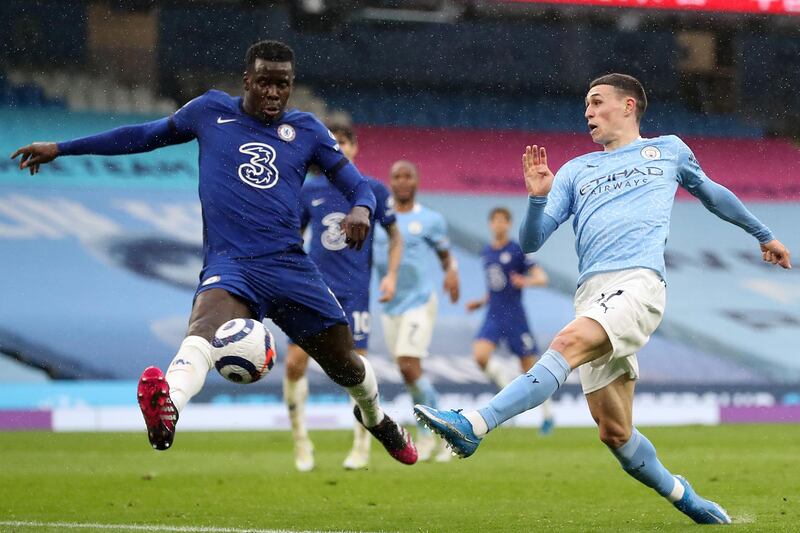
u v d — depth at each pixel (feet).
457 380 244.22
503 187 299.99
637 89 67.10
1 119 282.36
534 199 63.00
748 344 266.57
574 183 66.54
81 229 268.41
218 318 63.36
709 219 295.89
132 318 255.50
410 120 306.55
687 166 65.98
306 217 111.65
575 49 293.02
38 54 282.36
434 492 93.56
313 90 301.84
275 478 106.63
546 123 311.47
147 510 80.59
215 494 92.43
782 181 304.91
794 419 236.84
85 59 285.43
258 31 288.10
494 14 250.37
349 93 303.68
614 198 64.23
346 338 69.87
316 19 240.73
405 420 228.02
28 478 107.96
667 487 66.23
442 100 307.78
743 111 306.35
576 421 216.13
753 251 291.79
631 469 65.41
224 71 293.43
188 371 59.57
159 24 284.20
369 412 74.49
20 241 263.49
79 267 262.06
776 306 277.03
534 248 65.82
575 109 312.91
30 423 212.02
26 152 67.36
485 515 76.54
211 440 170.09
